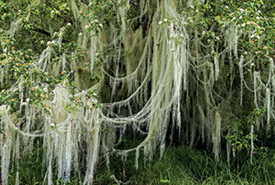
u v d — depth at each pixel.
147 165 4.41
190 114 5.05
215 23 3.16
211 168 4.33
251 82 4.11
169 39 3.12
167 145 5.52
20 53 2.93
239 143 3.90
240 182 3.78
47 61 3.59
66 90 2.94
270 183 3.75
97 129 3.30
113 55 3.88
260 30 2.82
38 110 3.16
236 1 3.41
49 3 3.66
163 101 3.57
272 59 3.26
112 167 4.44
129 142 5.47
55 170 3.95
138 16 3.91
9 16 3.35
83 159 4.01
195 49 3.73
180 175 4.12
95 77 3.60
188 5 3.47
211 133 4.57
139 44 3.97
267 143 5.18
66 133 3.10
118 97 4.38
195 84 4.52
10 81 3.74
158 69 3.52
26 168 4.02
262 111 3.52
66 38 4.07
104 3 3.39
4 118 2.76
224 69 4.29
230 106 4.32
